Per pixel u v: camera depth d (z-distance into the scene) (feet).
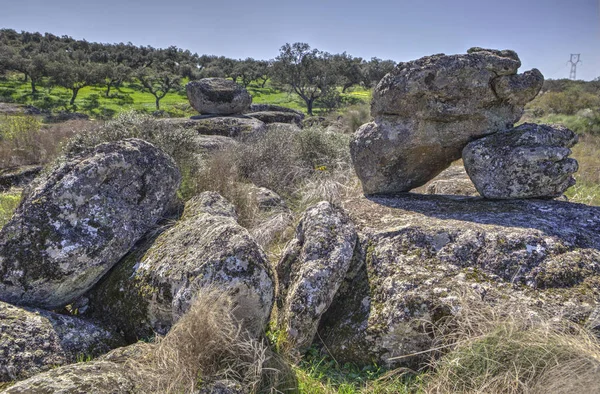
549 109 72.23
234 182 22.11
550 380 7.86
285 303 11.69
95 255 12.00
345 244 11.74
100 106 148.97
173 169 14.97
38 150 41.14
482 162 14.07
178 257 11.57
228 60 277.85
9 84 182.50
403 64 14.89
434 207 14.33
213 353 9.15
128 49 280.92
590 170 30.86
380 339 10.19
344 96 169.78
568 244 10.74
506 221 12.15
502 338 8.73
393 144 15.62
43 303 11.85
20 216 11.69
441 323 9.70
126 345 11.31
